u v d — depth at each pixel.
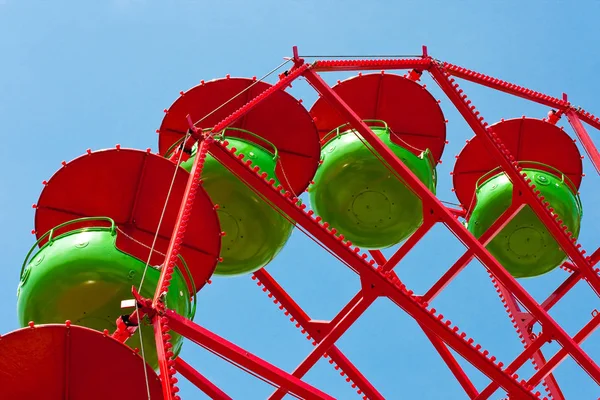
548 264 23.17
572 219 23.08
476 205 23.77
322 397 12.89
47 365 12.92
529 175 23.22
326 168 21.16
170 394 10.80
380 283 15.37
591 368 16.83
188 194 13.77
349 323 15.51
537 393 15.19
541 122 24.67
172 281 15.22
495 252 23.25
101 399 13.23
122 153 16.91
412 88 23.17
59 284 14.55
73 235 15.34
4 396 12.92
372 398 19.48
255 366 12.66
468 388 21.77
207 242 17.64
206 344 12.45
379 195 20.72
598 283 19.09
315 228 15.26
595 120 23.06
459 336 15.15
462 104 19.84
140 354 14.48
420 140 23.94
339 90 23.28
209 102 20.86
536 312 17.05
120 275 14.68
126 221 17.27
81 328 12.74
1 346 12.61
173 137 20.98
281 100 20.55
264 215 18.38
